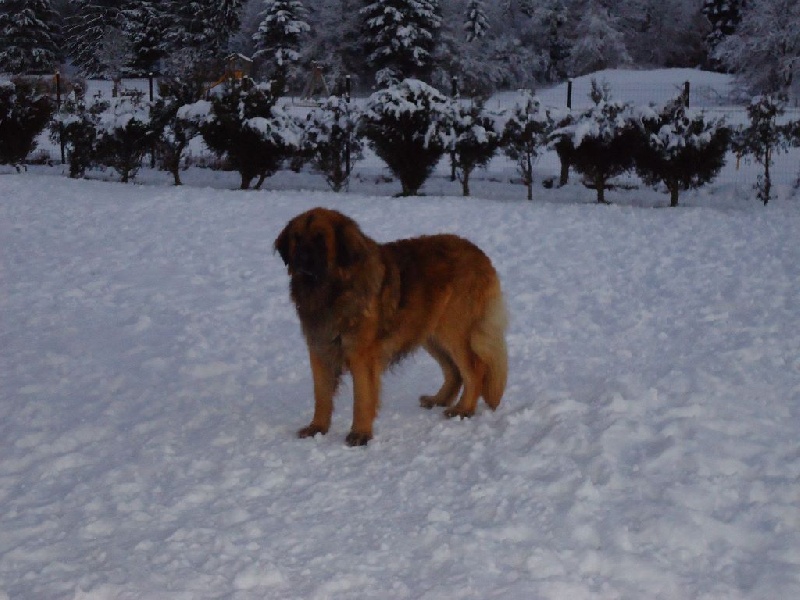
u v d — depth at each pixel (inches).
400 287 250.4
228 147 588.7
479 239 425.4
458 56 1573.6
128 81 1739.7
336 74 1571.1
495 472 233.3
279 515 222.8
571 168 671.8
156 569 209.2
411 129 565.0
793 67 1183.6
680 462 231.0
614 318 316.5
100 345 297.6
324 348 248.2
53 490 229.9
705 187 602.5
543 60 1760.6
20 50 1758.1
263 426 254.5
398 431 253.9
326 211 245.4
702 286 342.0
